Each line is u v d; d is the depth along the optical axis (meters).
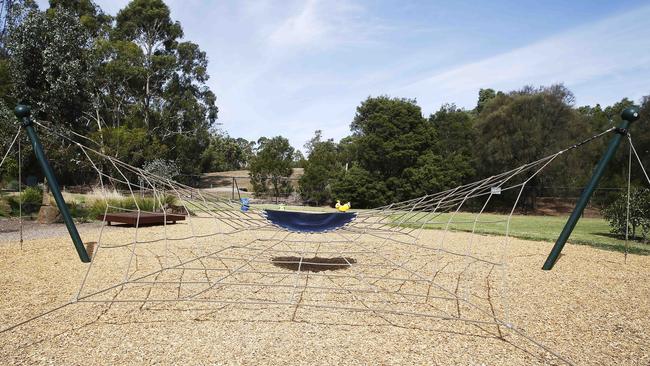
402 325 4.15
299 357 3.32
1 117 13.88
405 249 8.72
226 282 5.70
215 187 37.94
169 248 8.35
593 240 10.67
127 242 8.96
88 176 28.09
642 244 10.07
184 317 4.27
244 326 4.02
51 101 15.56
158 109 36.59
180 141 36.59
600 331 4.11
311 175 27.66
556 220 18.41
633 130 22.59
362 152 27.59
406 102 28.44
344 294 5.20
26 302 4.70
